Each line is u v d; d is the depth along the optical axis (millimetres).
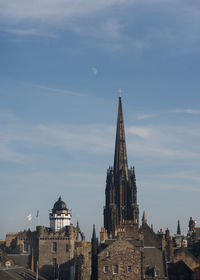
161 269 143875
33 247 191125
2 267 161500
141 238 150625
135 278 139750
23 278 154000
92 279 148500
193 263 151250
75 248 193375
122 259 141125
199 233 191875
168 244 156875
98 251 152750
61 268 187125
